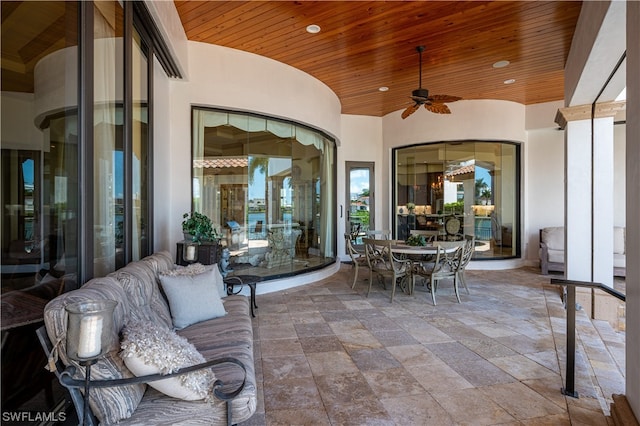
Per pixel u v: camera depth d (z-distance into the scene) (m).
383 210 7.58
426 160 7.32
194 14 3.60
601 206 4.18
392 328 3.38
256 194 5.01
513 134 6.70
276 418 1.93
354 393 2.20
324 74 5.22
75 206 1.87
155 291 2.26
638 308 1.67
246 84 4.48
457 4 3.37
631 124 1.78
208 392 1.41
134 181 2.99
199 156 4.43
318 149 6.12
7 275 1.39
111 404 1.29
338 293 4.75
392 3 3.35
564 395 2.18
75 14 1.85
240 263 4.85
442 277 4.34
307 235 5.87
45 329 1.27
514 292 4.84
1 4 1.38
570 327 2.19
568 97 4.35
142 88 3.16
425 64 4.82
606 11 2.57
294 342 3.02
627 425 1.66
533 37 4.01
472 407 2.05
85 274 1.88
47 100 1.66
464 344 2.99
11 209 1.43
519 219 7.03
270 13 3.55
